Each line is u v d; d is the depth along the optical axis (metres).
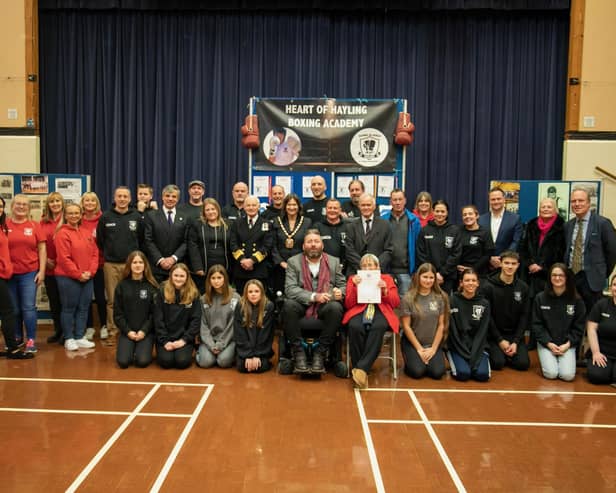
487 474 3.04
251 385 4.56
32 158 7.97
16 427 3.61
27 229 5.50
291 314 4.79
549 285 5.10
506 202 6.81
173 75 8.16
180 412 3.91
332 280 5.05
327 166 7.09
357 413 3.95
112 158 8.23
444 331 4.96
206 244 5.68
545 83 8.03
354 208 6.16
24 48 7.83
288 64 8.08
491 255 5.82
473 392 4.50
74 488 2.84
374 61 8.07
